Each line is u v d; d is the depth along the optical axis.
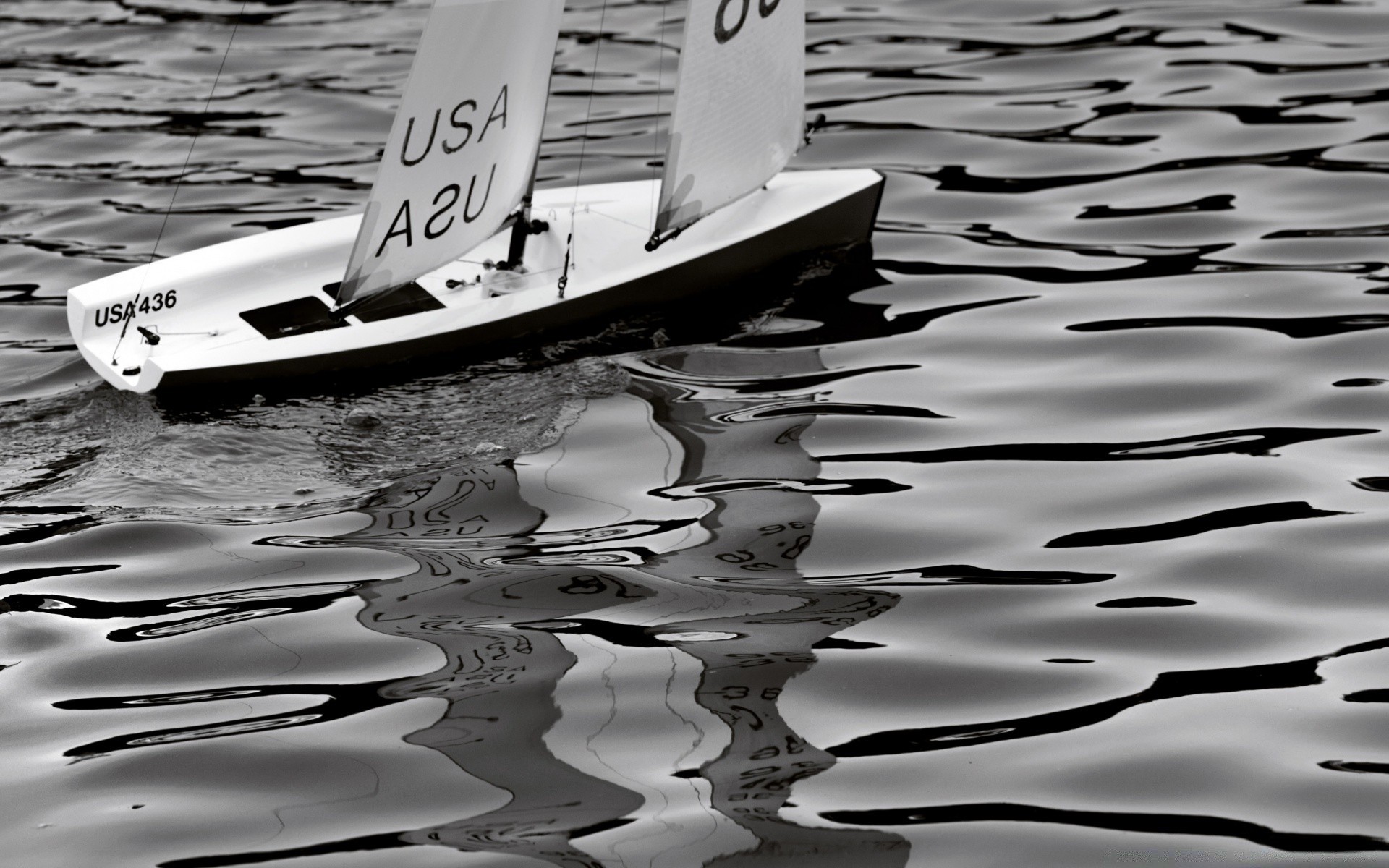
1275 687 7.44
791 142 12.44
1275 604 8.16
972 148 15.62
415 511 9.22
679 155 11.48
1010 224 13.83
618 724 7.20
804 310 11.98
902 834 6.46
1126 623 8.02
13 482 9.59
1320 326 11.49
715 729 7.17
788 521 9.07
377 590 8.37
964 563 8.63
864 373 10.96
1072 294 12.30
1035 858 6.32
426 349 11.00
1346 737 7.04
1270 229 13.40
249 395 10.61
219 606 8.26
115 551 8.80
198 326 11.11
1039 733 7.14
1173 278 12.52
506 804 6.66
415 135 10.62
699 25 11.15
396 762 6.96
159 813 6.65
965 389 10.73
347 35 19.97
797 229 12.41
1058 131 15.91
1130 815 6.57
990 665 7.69
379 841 6.44
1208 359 11.09
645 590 8.34
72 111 17.38
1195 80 17.03
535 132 11.43
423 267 11.15
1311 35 18.14
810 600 8.27
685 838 6.43
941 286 12.50
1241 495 9.24
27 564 8.69
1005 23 19.30
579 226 12.20
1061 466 9.66
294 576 8.52
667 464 9.72
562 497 9.34
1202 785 6.76
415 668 7.67
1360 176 14.34
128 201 14.92
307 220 14.34
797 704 7.38
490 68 10.84
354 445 9.98
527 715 7.30
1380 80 16.61
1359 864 6.24
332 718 7.28
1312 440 9.88
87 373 11.17
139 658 7.81
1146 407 10.43
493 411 10.43
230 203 14.83
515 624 8.04
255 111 17.33
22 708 7.43
